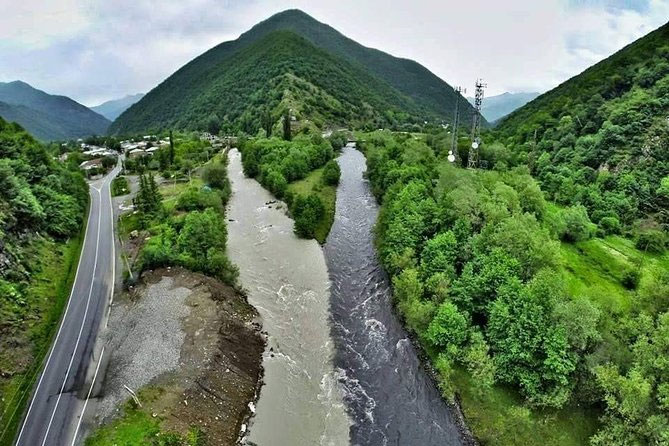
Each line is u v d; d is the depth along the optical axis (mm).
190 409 45000
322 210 102562
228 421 45750
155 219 94812
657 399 39062
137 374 49406
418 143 143125
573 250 80875
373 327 63719
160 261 73062
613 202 98375
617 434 39312
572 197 105438
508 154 131125
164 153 165625
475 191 76875
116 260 78750
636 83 144750
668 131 110375
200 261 72750
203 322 58500
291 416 47781
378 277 77812
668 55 148750
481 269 58688
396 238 73688
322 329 63375
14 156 93750
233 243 91625
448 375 50625
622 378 39844
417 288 60594
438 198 82375
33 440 40969
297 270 80625
